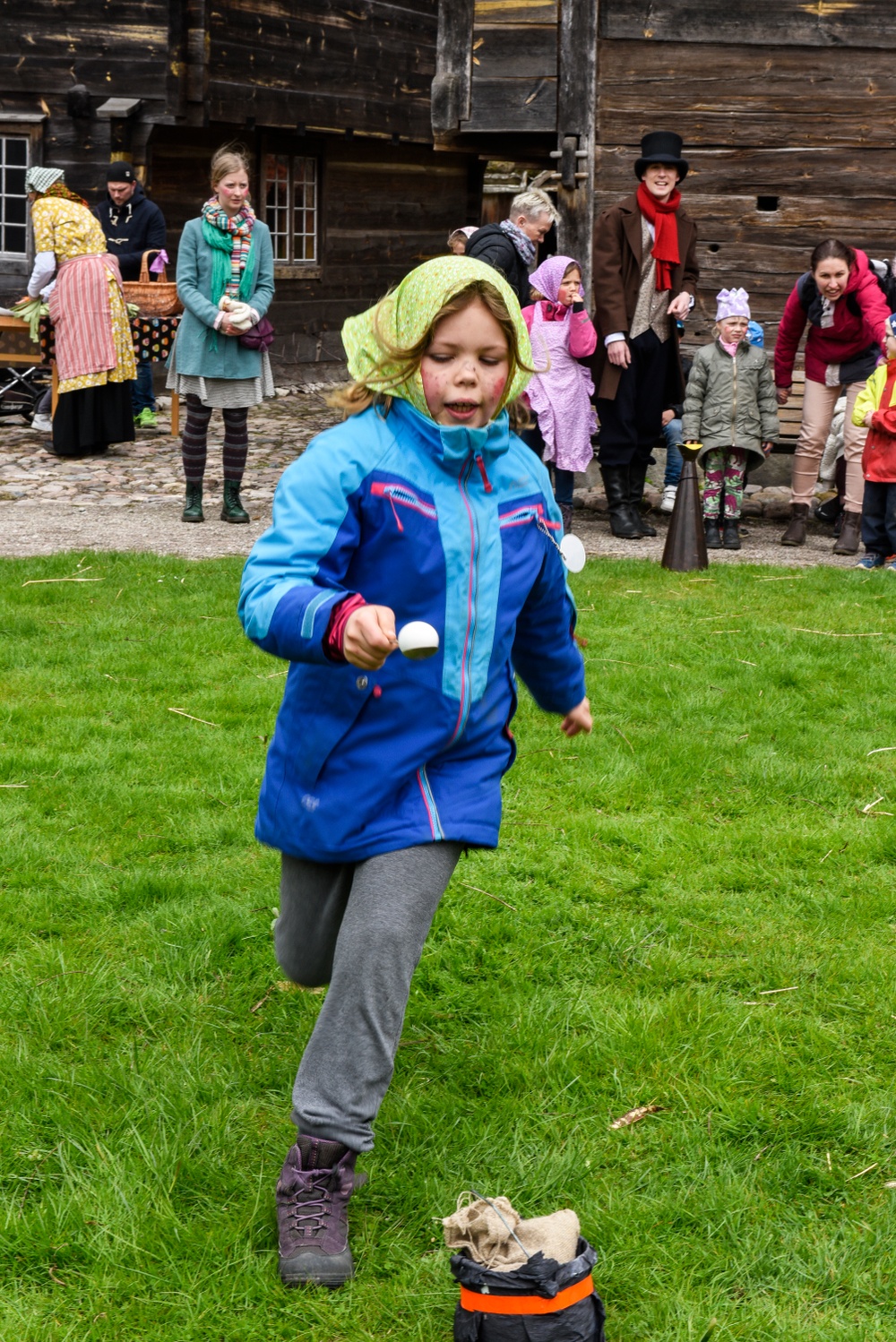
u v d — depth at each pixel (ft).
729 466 30.19
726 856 14.23
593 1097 9.96
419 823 8.15
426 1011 11.16
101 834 14.44
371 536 8.00
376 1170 9.13
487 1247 7.27
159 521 31.55
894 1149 9.44
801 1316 7.96
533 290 28.27
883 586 26.20
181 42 50.93
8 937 12.16
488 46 34.12
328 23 56.85
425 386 8.02
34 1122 9.59
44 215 38.73
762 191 34.91
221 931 12.21
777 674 20.03
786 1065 10.36
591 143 34.17
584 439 28.96
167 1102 9.70
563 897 13.20
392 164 64.13
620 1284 8.16
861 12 33.81
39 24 51.29
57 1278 8.21
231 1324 7.84
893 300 30.55
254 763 16.31
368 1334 7.76
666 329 30.22
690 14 34.01
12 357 44.70
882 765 16.76
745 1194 8.89
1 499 33.91
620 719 18.20
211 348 30.22
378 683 8.07
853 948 12.24
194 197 55.11
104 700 18.45
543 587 8.91
